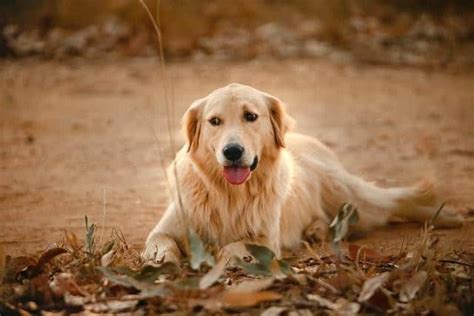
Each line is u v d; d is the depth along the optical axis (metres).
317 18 31.20
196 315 5.92
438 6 32.44
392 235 9.52
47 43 28.22
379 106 19.55
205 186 8.19
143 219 9.89
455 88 22.16
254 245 6.64
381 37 28.36
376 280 6.23
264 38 28.27
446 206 10.35
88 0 30.38
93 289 6.49
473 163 13.36
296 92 21.47
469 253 7.88
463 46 27.92
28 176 12.48
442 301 6.11
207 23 29.69
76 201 10.86
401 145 15.02
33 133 16.33
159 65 25.83
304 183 9.64
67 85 22.80
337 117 18.11
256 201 8.20
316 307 6.04
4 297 6.37
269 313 5.85
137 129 16.70
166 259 7.35
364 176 12.49
